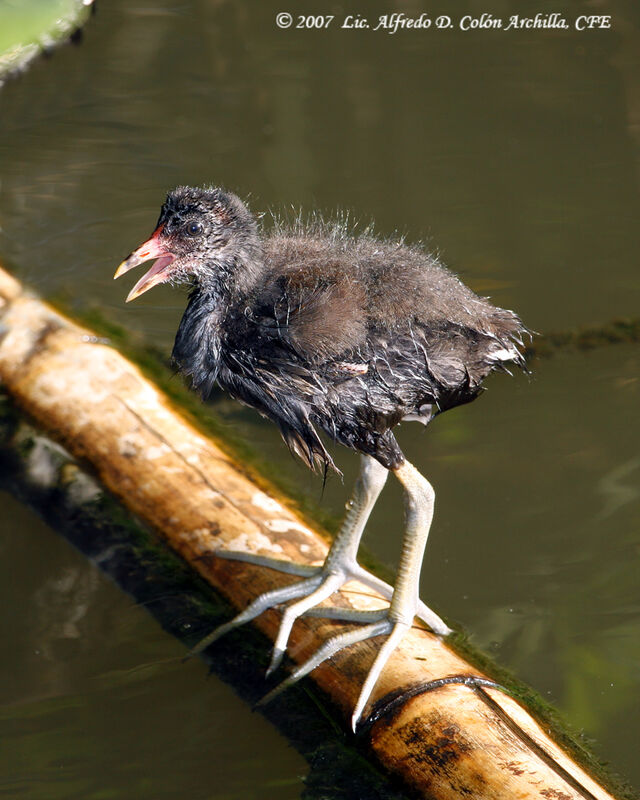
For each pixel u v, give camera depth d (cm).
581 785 527
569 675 652
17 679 649
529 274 1038
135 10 1480
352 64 1366
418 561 623
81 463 785
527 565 741
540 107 1280
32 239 1082
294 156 1207
